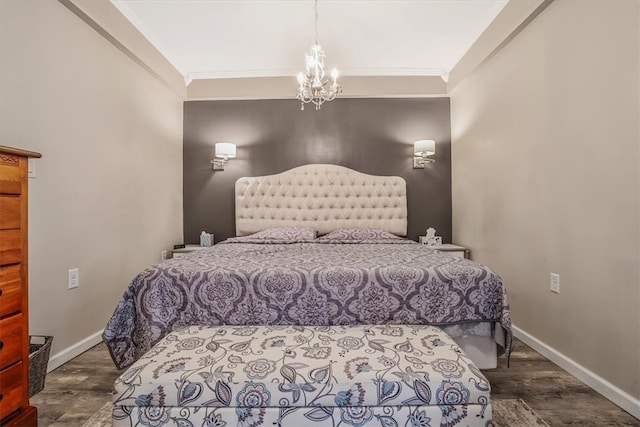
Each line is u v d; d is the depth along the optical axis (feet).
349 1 8.13
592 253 5.76
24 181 4.31
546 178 6.98
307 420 3.55
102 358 6.89
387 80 12.16
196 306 5.47
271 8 8.37
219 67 11.75
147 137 10.03
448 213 12.44
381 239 10.53
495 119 9.13
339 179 12.16
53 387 5.71
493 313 5.57
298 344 4.33
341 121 12.46
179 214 12.21
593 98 5.74
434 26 9.26
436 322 5.51
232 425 3.55
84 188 7.32
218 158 12.39
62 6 6.72
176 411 3.56
